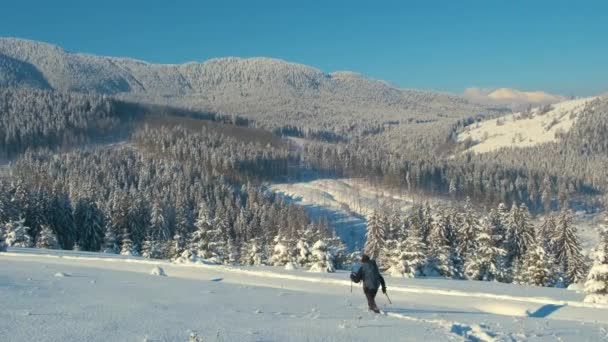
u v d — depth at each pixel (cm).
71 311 1187
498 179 18538
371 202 18800
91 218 8412
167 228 9000
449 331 1135
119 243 8206
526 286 2473
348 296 1844
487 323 1312
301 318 1255
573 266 5338
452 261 5312
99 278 2022
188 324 1093
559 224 5578
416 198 18338
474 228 5606
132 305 1338
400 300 1806
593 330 1277
